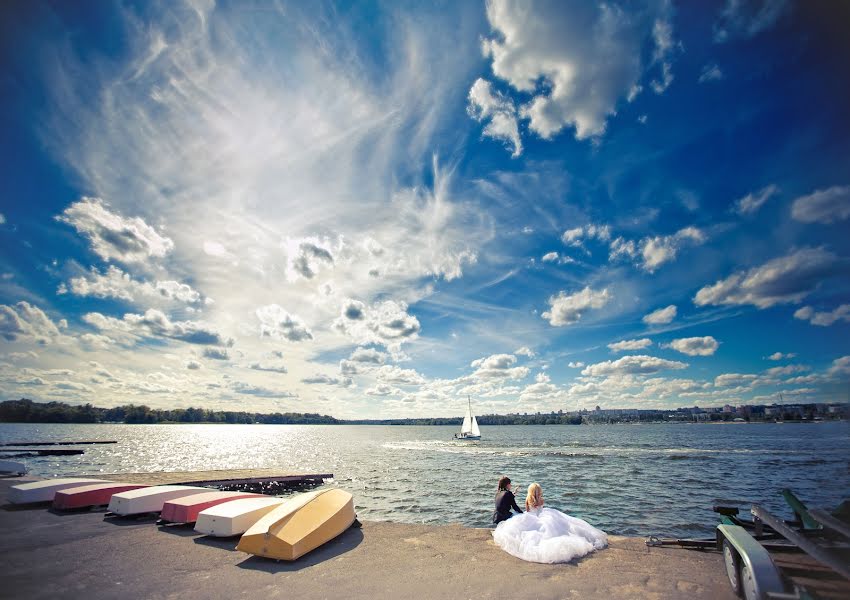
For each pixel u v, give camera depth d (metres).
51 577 5.93
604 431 159.75
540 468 41.31
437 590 5.38
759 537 6.07
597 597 5.06
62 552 7.04
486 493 27.19
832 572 5.09
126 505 9.19
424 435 167.88
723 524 5.46
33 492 10.74
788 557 5.59
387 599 5.12
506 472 38.25
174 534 8.12
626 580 5.54
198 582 5.74
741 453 54.81
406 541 7.43
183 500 8.88
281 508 7.65
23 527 8.66
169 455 62.91
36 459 47.56
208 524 7.78
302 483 28.95
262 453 69.19
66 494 10.02
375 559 6.55
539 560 6.33
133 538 7.86
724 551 5.25
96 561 6.60
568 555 6.28
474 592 5.30
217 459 56.44
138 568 6.29
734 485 29.20
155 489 10.08
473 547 7.09
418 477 35.00
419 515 20.73
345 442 107.81
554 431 167.38
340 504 8.14
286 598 5.20
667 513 20.72
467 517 20.22
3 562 6.52
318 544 7.02
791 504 6.07
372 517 20.30
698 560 6.20
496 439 105.50
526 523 7.23
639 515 20.28
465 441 100.75
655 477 34.03
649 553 6.54
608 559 6.31
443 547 7.10
